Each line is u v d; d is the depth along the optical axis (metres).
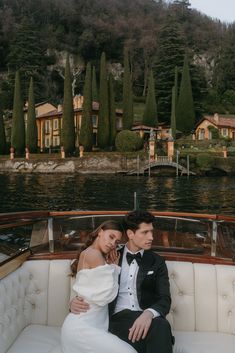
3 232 3.46
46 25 120.75
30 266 3.53
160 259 3.22
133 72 119.25
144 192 34.34
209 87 108.56
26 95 96.94
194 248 3.68
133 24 127.81
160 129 71.19
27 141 66.19
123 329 2.89
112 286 2.86
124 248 3.27
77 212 3.81
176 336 3.27
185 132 76.62
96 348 2.72
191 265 3.50
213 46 126.06
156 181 46.06
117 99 107.69
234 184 42.50
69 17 120.19
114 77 117.44
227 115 93.06
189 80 76.62
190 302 3.43
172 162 55.12
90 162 58.28
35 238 3.70
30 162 59.97
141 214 3.16
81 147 59.28
